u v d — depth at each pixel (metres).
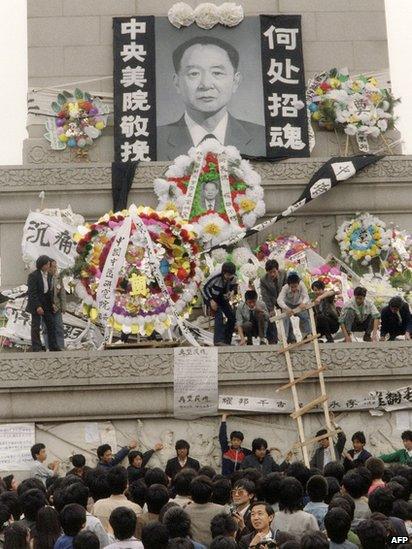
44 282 62.94
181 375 60.34
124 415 60.22
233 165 77.94
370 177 78.31
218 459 59.91
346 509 36.03
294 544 31.55
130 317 63.41
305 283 73.38
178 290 64.31
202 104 80.38
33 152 80.06
